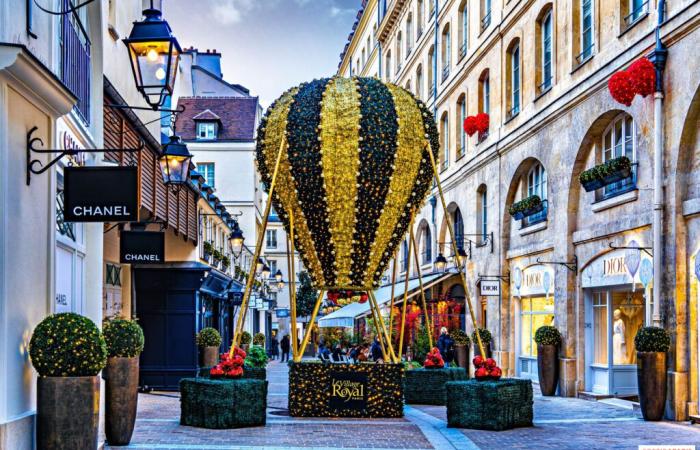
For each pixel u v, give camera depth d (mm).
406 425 13023
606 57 17219
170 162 13359
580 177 17469
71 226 10234
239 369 12750
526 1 22375
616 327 17750
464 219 29750
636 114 15898
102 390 10320
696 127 14016
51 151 7879
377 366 14172
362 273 14656
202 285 25312
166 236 22625
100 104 11922
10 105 7402
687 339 14078
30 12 7676
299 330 64312
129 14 15875
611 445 11070
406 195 14297
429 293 32031
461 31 30984
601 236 17500
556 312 19922
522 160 22891
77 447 7566
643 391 14039
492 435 12008
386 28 46031
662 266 14633
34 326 8086
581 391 18719
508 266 24594
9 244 7336
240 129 44000
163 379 22438
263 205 51656
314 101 13984
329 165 13773
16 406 7508
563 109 19469
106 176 8195
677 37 14250
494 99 25922
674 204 14328
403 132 13922
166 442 10523
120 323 10164
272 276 65000
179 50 9305
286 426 12539
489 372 13250
